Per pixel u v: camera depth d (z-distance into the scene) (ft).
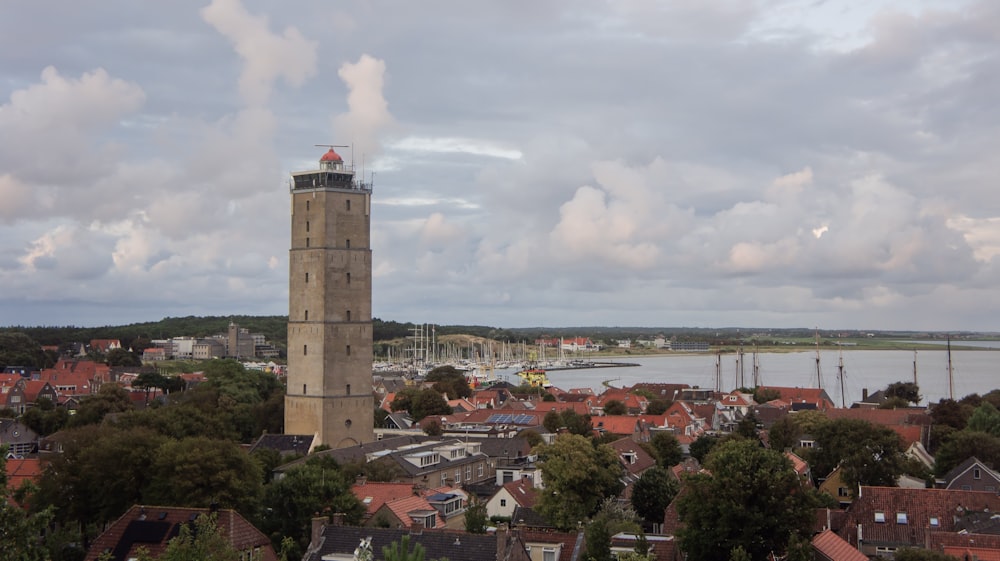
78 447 408.67
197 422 570.87
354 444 647.97
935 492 393.91
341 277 647.15
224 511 310.24
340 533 288.92
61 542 344.08
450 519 441.27
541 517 447.01
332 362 643.04
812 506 344.49
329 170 647.56
